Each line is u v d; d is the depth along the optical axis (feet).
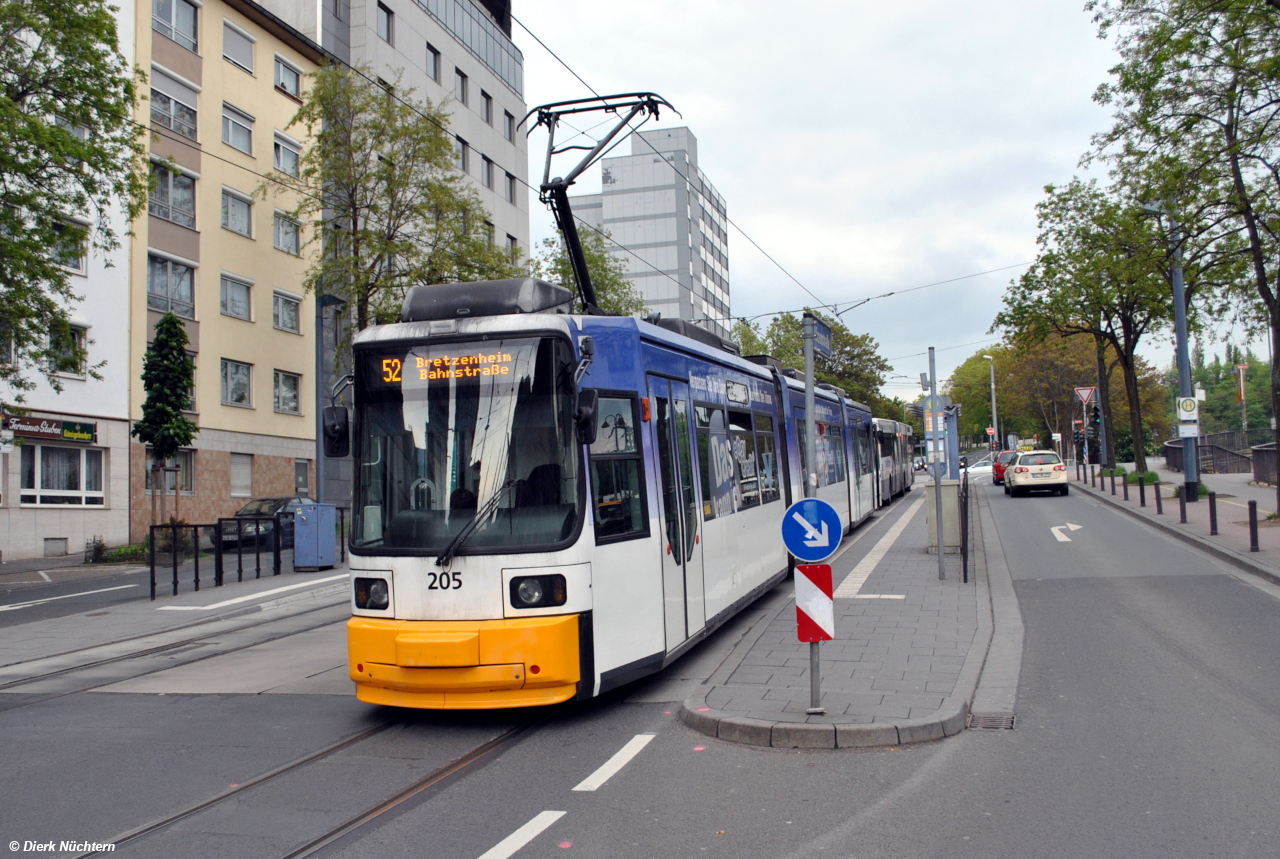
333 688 28.84
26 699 29.78
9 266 59.93
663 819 16.47
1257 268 61.72
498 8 168.55
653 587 26.16
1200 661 27.48
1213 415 321.32
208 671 33.17
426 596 22.70
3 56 61.87
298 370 118.32
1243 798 16.60
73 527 89.86
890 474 106.42
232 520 62.08
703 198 303.68
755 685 24.98
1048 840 14.99
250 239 111.04
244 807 17.95
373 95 99.40
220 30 107.24
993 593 41.34
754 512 38.11
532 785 18.63
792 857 14.65
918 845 14.94
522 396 23.35
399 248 95.45
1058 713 22.56
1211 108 57.52
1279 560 45.73
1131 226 77.05
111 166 63.98
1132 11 56.65
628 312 133.28
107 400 93.20
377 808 17.67
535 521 22.76
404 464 23.57
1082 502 99.35
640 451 26.45
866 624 33.71
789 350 201.77
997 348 227.20
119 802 18.53
